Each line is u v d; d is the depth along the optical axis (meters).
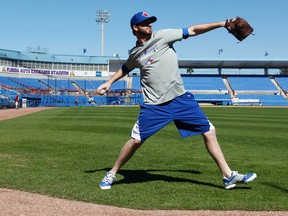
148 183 5.68
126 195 4.95
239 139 12.09
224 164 5.29
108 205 4.54
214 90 69.38
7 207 4.41
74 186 5.40
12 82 65.44
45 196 4.89
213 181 5.85
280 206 4.52
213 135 5.27
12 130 14.40
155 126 5.18
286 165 7.36
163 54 5.07
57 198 4.80
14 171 6.44
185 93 5.22
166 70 5.08
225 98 66.38
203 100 64.56
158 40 5.03
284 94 69.38
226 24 5.07
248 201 4.72
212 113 31.12
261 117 25.38
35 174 6.21
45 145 9.98
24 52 73.12
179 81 5.17
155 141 11.21
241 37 5.07
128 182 5.74
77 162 7.43
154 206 4.48
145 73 5.14
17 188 5.28
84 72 75.31
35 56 74.25
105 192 5.10
